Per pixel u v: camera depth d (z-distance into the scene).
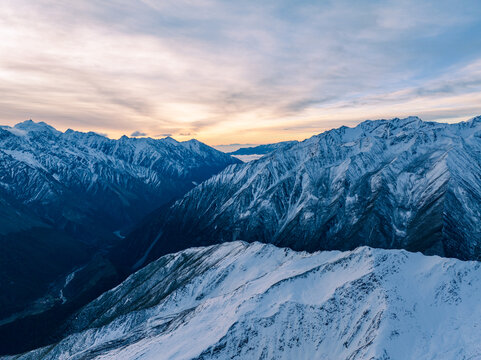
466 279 68.19
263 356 63.69
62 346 102.81
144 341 78.25
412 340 56.28
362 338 59.31
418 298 65.12
